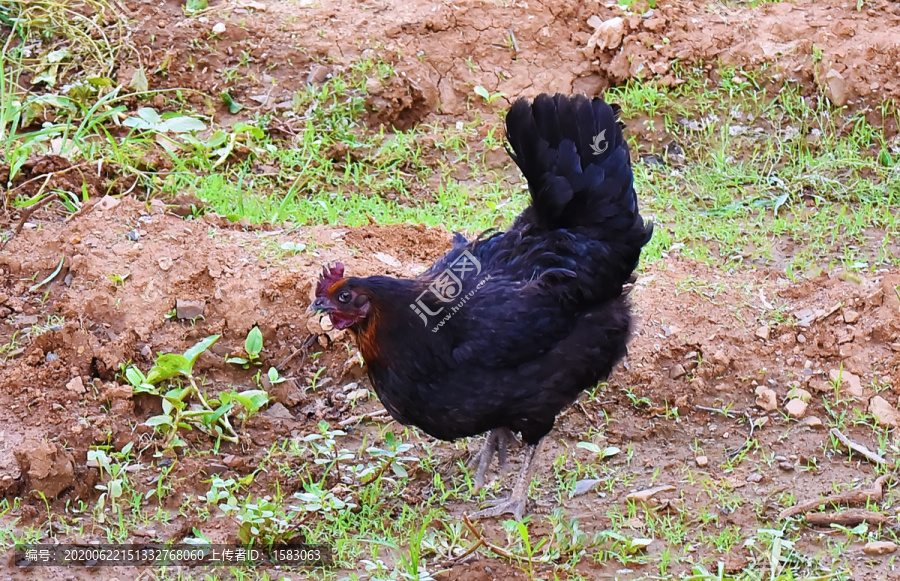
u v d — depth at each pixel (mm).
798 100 7535
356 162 7230
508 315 4172
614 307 4477
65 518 4324
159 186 6609
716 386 5121
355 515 4410
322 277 4191
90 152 6781
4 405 4758
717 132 7508
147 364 5078
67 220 5910
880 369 5102
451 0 8242
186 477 4539
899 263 6109
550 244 4395
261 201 6609
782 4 8344
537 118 4340
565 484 4609
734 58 7809
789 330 5348
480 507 4488
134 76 7336
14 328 5238
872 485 4504
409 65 7727
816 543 4211
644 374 5121
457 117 7684
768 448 4789
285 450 4758
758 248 6375
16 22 7629
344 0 8367
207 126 7285
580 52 8023
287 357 5219
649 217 6715
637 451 4820
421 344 4117
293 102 7465
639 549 4176
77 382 4871
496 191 7016
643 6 8188
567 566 4082
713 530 4297
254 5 8188
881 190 6879
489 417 4270
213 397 5000
